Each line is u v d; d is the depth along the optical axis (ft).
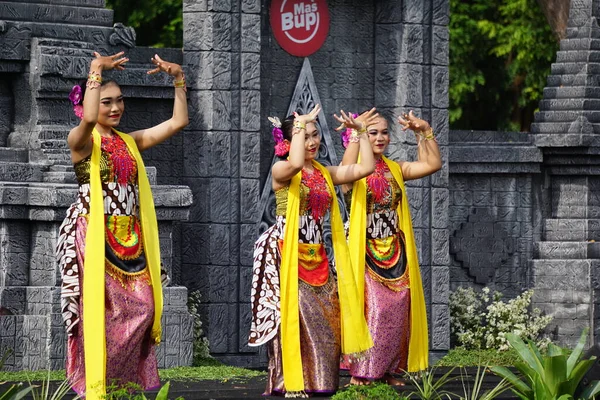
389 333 75.15
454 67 171.32
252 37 96.94
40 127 88.84
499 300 108.06
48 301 83.41
